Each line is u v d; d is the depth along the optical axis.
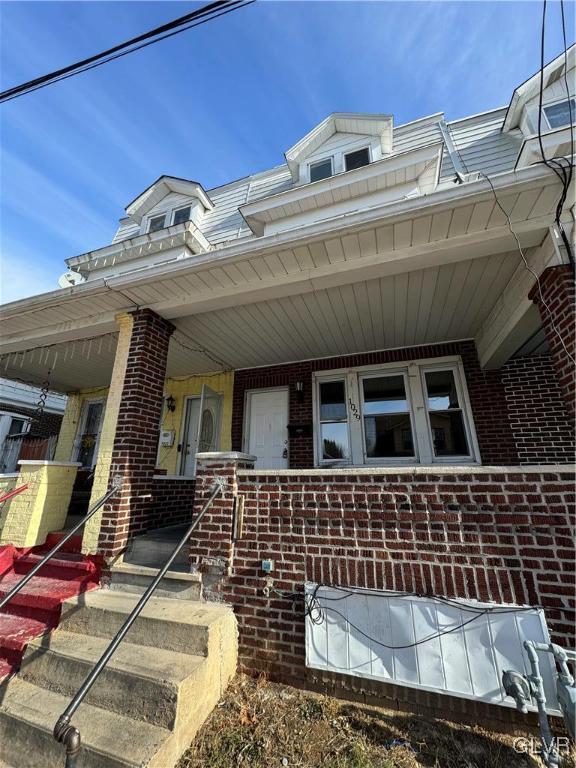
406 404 5.70
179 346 5.82
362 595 2.67
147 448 4.24
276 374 6.59
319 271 3.71
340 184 5.81
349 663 2.55
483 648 2.32
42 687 2.54
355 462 5.68
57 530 4.41
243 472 3.32
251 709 2.50
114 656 2.57
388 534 2.74
